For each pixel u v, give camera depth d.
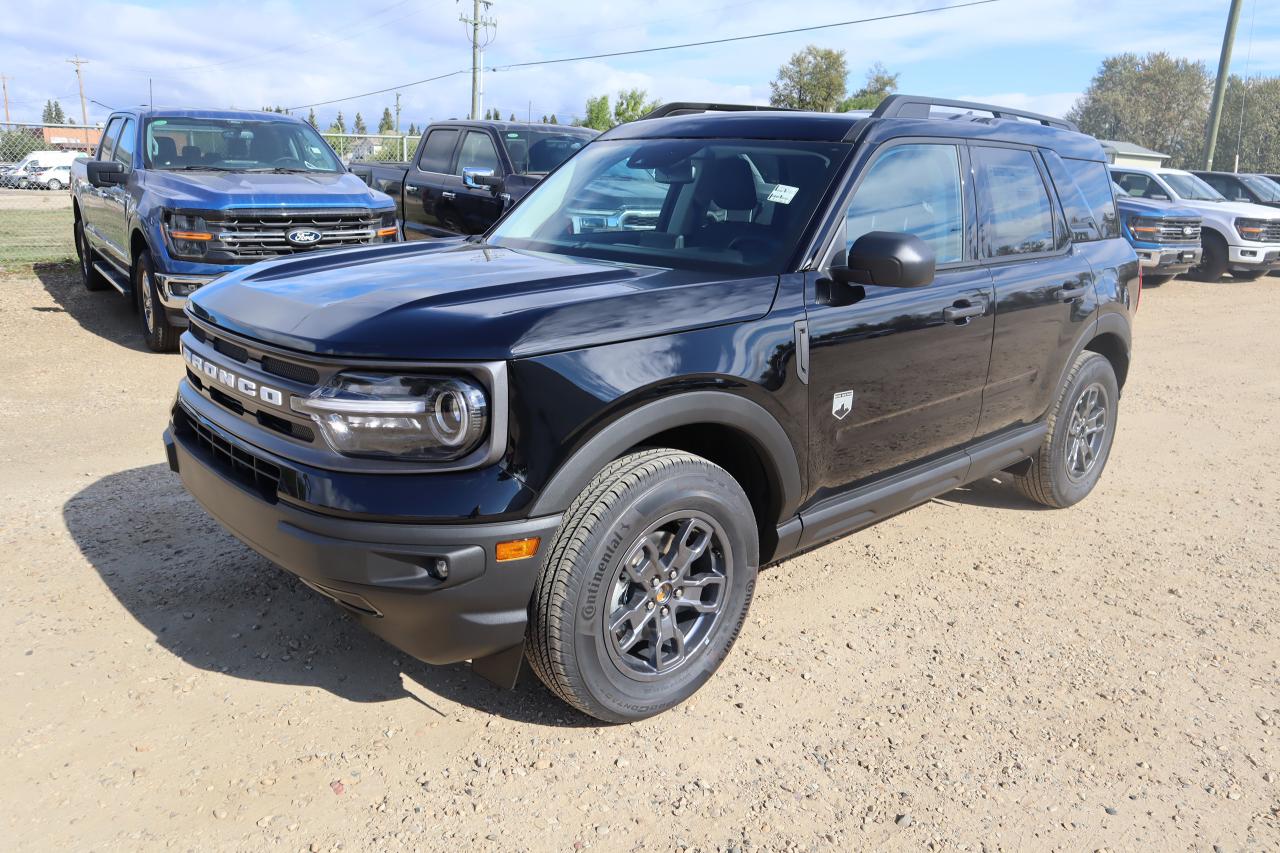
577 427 2.54
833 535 3.51
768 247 3.26
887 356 3.41
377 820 2.46
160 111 8.43
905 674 3.32
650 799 2.61
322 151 8.91
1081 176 4.78
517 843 2.41
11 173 35.81
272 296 2.92
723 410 2.87
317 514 2.50
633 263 3.35
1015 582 4.13
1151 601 4.00
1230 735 3.05
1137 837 2.56
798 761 2.80
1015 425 4.39
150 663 3.09
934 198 3.74
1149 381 8.48
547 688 3.07
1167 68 87.50
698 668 3.03
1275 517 5.08
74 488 4.52
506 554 2.51
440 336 2.47
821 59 56.84
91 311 9.11
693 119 4.00
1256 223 16.44
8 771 2.54
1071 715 3.12
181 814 2.43
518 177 9.33
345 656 3.21
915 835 2.52
